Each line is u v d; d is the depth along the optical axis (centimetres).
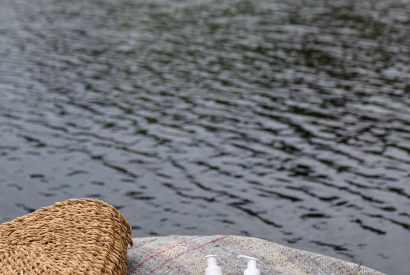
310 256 605
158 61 3052
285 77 2683
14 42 3472
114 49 3325
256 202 1484
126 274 558
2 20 4162
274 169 1681
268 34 3606
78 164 1766
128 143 1928
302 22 3953
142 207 1482
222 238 636
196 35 3647
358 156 1752
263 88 2522
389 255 1223
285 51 3175
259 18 4134
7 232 532
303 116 2144
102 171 1709
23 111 2277
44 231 527
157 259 599
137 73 2828
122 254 521
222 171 1681
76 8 4706
